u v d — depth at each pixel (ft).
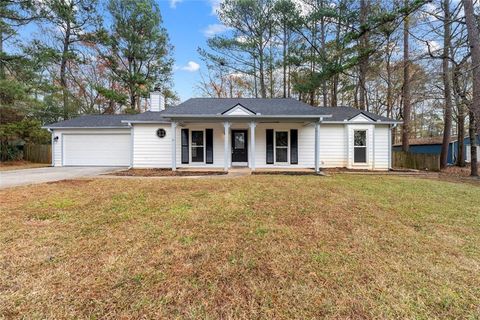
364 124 38.60
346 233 11.43
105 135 45.78
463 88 36.99
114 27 65.26
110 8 63.36
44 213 13.92
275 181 25.43
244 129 39.86
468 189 22.35
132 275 7.70
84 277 7.55
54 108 59.67
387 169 38.78
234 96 85.56
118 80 70.90
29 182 24.66
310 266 8.40
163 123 39.14
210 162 39.93
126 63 71.26
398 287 7.22
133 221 12.71
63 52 60.03
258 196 18.37
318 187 22.21
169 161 39.78
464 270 8.19
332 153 39.60
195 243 10.11
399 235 11.23
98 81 76.28
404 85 46.96
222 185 22.84
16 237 10.54
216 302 6.54
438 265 8.52
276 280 7.57
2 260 8.50
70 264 8.30
